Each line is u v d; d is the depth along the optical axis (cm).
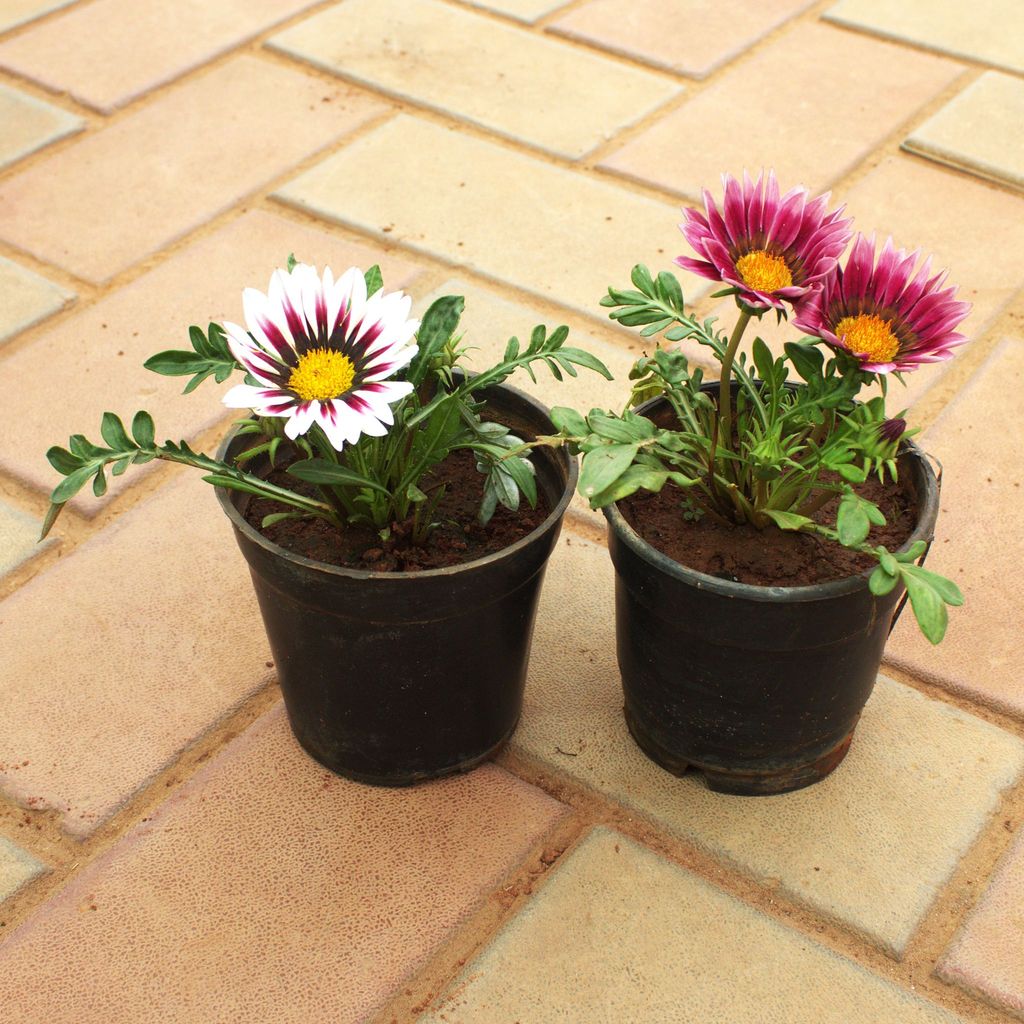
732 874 53
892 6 98
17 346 71
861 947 51
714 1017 49
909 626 60
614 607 60
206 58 90
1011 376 70
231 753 55
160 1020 49
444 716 52
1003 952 51
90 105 85
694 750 53
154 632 59
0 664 58
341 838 53
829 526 51
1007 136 84
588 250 76
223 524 63
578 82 89
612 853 53
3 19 94
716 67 91
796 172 81
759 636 49
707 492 51
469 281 74
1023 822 54
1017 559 62
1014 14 97
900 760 56
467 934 51
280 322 46
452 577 48
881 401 48
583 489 46
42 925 51
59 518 63
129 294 73
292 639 51
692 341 71
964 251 77
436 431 49
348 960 50
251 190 80
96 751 55
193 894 52
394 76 89
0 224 77
